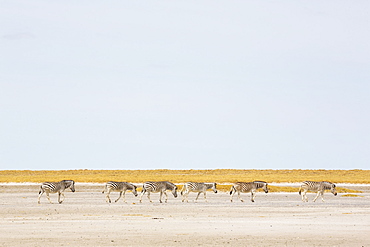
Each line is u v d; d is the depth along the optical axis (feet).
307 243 155.74
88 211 249.96
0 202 303.48
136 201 323.78
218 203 310.65
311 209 269.44
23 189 468.75
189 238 163.32
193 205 291.58
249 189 323.37
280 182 606.96
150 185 306.76
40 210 252.01
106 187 309.01
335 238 164.76
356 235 171.12
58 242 154.92
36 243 152.97
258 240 160.35
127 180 620.90
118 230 179.73
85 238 162.20
